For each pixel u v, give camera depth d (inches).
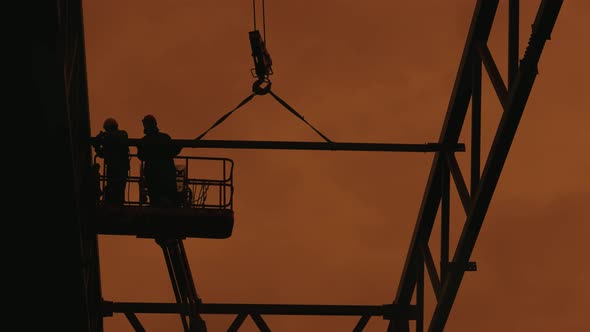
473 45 2148.1
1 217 1894.7
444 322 2348.7
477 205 2138.3
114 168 2081.7
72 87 1957.4
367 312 2536.9
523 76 1967.3
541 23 1927.9
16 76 1674.5
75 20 1931.6
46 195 1855.3
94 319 2421.3
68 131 1754.4
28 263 1987.0
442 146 2242.9
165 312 2469.2
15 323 2113.7
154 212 2034.9
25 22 1608.0
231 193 2076.8
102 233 2078.0
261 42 2190.0
